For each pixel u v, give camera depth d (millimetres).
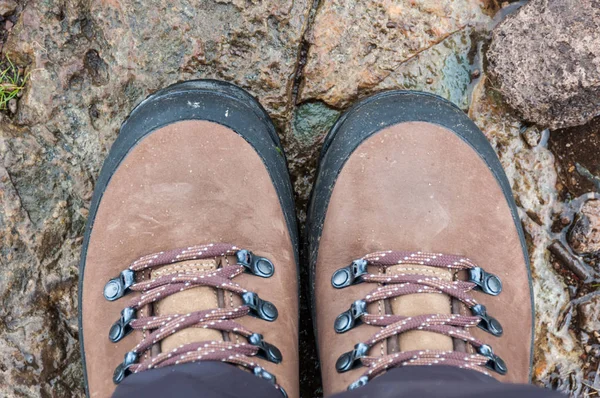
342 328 530
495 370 520
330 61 583
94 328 536
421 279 523
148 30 576
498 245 556
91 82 581
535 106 576
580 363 603
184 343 501
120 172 552
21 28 578
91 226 553
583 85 555
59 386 575
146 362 499
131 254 541
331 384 529
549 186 600
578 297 602
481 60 593
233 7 575
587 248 594
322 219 559
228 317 514
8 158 572
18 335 568
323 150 578
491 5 592
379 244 545
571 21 552
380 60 586
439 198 551
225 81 573
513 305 550
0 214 569
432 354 498
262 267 536
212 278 519
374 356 513
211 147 552
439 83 592
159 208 543
